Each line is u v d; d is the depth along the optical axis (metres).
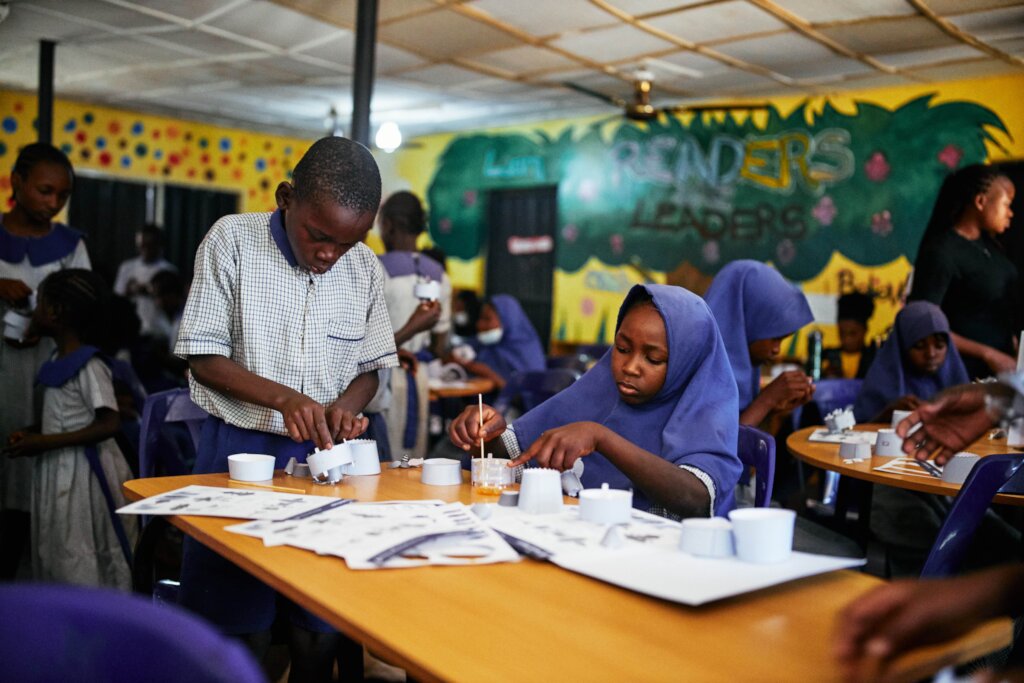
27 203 3.75
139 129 9.70
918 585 0.99
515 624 1.12
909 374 4.36
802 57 6.52
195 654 0.75
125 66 7.59
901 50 6.23
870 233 7.54
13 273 3.75
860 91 7.55
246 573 2.03
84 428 3.17
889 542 3.24
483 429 2.13
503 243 10.02
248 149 10.52
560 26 5.91
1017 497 2.36
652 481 1.84
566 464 1.82
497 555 1.40
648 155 8.77
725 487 1.95
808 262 7.88
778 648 1.07
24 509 3.46
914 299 5.56
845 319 7.01
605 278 9.12
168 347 7.33
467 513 1.65
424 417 4.60
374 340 2.40
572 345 9.33
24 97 9.02
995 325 5.58
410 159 10.73
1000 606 0.98
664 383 2.08
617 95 8.02
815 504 4.10
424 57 6.83
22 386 3.65
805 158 7.86
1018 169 6.81
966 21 5.52
